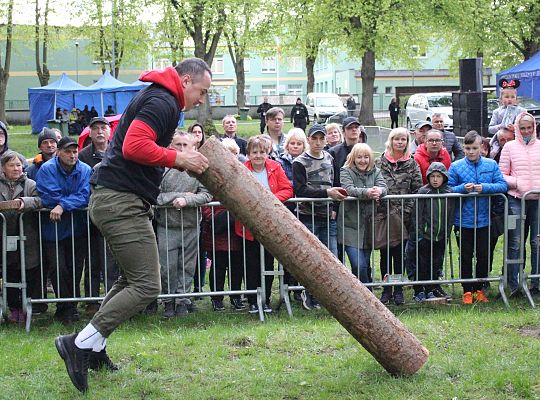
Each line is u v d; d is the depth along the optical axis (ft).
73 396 14.93
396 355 15.20
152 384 15.55
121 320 14.94
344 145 26.11
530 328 19.57
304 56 125.90
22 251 21.95
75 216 22.43
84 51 137.08
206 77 15.03
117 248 14.88
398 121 110.73
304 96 191.52
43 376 16.21
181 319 22.53
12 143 89.76
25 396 14.97
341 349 17.89
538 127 32.83
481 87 51.44
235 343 18.54
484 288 25.52
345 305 14.84
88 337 14.85
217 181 14.49
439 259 24.44
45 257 22.76
